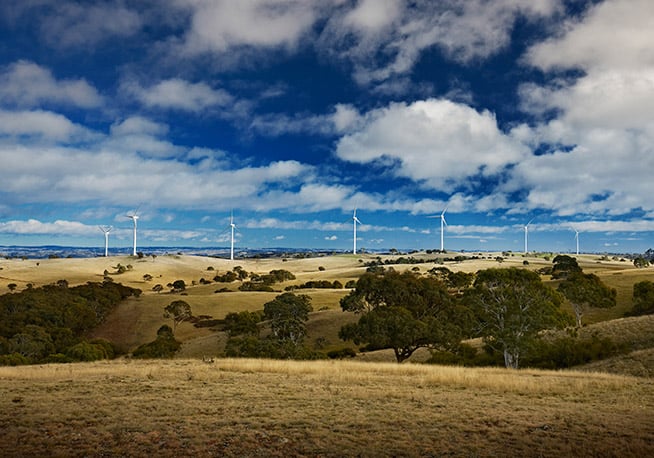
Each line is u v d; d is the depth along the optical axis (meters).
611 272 131.12
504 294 50.62
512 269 67.56
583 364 42.97
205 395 21.25
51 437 14.65
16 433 14.90
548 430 16.44
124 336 99.56
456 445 14.77
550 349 46.34
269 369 30.58
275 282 174.75
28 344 73.75
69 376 26.72
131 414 17.44
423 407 19.55
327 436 15.29
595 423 17.39
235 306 117.12
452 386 25.02
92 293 113.88
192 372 28.45
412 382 26.08
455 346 56.09
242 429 15.81
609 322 57.28
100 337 99.25
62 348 79.19
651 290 83.88
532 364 47.44
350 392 22.47
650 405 20.78
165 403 19.38
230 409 18.53
